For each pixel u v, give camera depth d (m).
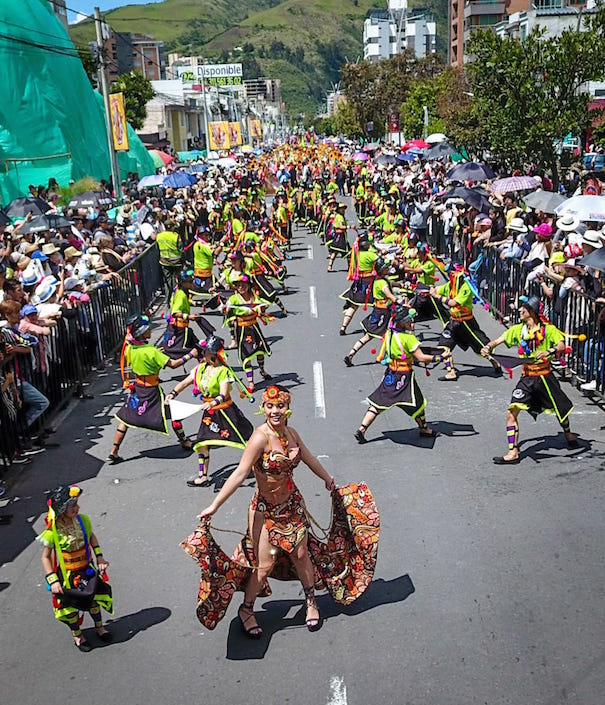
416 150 41.91
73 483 8.69
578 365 11.05
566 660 5.30
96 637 5.86
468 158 35.56
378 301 12.48
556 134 24.66
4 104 28.77
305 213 34.22
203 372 8.45
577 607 5.90
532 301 8.41
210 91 88.31
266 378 12.12
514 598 6.05
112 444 9.85
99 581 5.70
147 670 5.43
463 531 7.12
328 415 10.38
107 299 14.13
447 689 5.06
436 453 8.96
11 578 6.80
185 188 31.80
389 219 22.22
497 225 17.67
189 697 5.12
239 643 5.68
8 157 28.36
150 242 20.72
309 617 5.79
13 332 9.45
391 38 166.88
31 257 13.73
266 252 19.08
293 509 5.60
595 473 8.24
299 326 15.77
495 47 24.67
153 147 59.25
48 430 10.27
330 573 5.88
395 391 9.16
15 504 8.25
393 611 5.96
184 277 12.88
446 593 6.16
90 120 33.72
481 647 5.48
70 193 27.06
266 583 5.98
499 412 10.30
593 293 11.22
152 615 6.09
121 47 94.75
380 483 8.22
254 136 112.56
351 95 81.44
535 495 7.79
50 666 5.55
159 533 7.41
